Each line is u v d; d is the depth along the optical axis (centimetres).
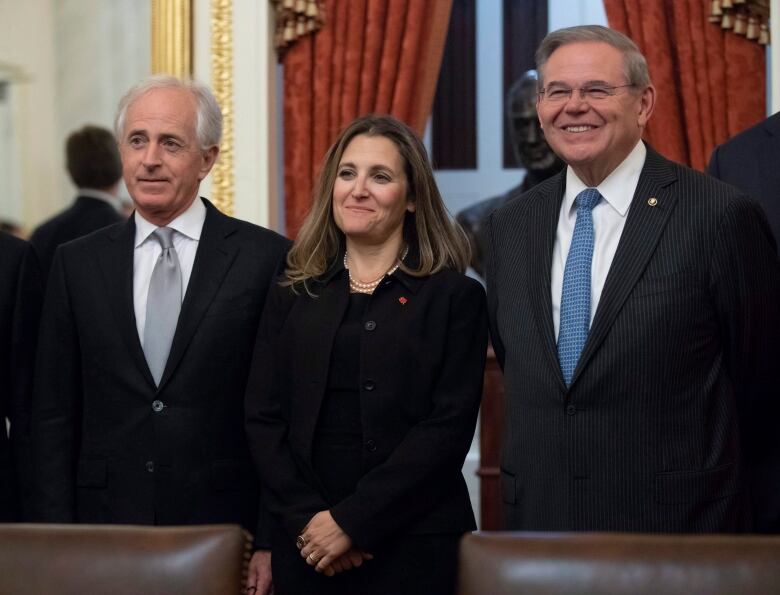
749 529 257
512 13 698
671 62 468
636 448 249
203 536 196
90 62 514
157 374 280
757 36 455
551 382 256
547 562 186
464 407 262
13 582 195
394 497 251
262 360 274
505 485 269
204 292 284
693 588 181
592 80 257
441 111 704
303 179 492
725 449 253
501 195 638
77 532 198
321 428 263
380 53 492
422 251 275
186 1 491
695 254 253
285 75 495
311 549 251
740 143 319
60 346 288
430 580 255
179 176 284
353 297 271
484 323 274
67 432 286
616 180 266
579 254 263
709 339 254
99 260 290
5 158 515
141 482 276
